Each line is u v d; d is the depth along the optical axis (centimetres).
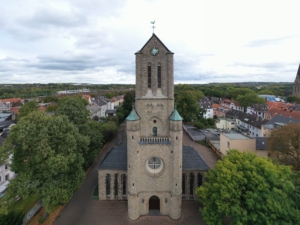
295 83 16562
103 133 7600
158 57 3039
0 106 13650
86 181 4697
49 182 3161
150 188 3316
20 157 3269
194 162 3878
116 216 3444
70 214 3525
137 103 3138
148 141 3167
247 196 2553
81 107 5344
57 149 3294
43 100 17862
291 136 4331
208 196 2991
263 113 11025
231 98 19050
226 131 8594
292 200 2506
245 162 2912
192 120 10188
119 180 3862
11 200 2958
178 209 3297
